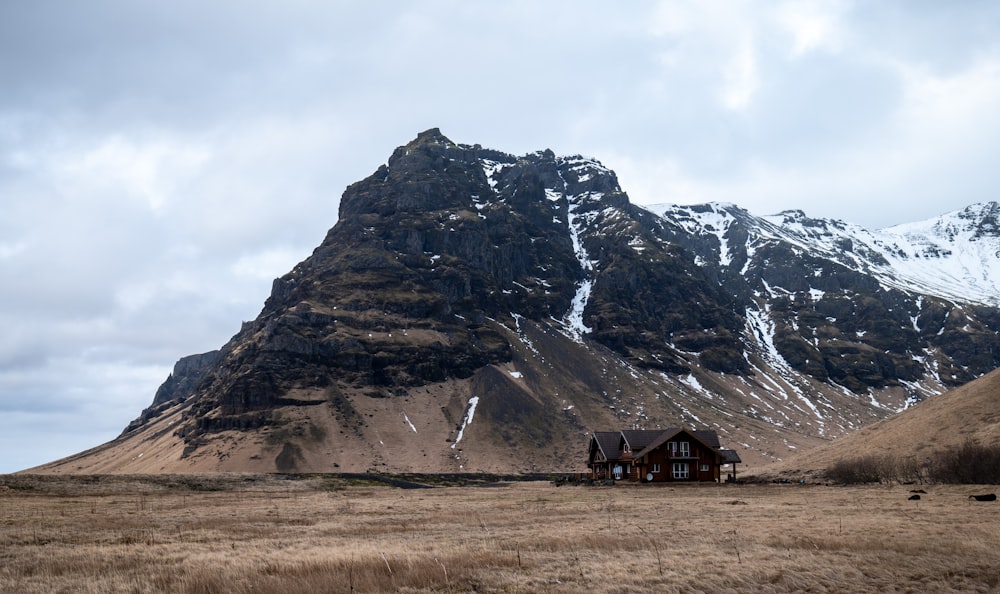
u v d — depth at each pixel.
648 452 142.25
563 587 33.66
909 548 42.53
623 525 56.09
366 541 46.53
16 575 35.91
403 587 33.41
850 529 51.09
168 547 44.16
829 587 35.31
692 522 58.06
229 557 39.84
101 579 34.38
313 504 83.50
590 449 162.12
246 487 134.25
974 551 41.88
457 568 36.28
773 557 40.47
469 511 70.25
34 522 59.88
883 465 116.00
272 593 31.72
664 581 35.03
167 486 125.06
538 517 63.56
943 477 105.06
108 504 83.31
